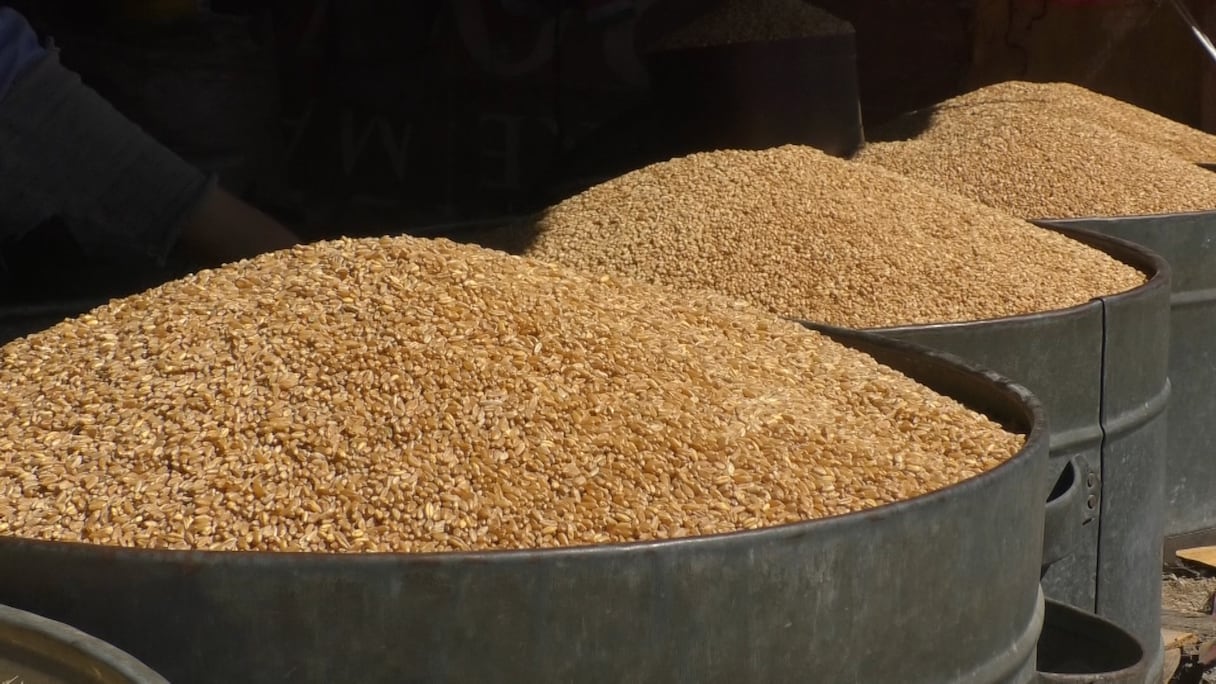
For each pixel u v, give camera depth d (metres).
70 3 3.49
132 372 1.82
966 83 4.38
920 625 1.72
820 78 3.03
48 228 2.21
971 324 2.17
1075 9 4.18
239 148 3.57
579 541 1.72
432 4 4.73
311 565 1.59
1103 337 2.26
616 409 1.80
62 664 1.50
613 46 4.41
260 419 1.77
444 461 1.75
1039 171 2.93
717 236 2.40
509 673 1.63
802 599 1.67
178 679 1.63
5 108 2.12
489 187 4.66
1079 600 2.32
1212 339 2.72
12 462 1.76
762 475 1.78
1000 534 1.77
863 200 2.48
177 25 3.47
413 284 1.88
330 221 4.81
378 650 1.61
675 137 3.10
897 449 1.86
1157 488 2.40
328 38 4.91
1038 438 1.84
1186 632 2.62
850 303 2.31
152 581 1.62
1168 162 3.00
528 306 1.88
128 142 2.16
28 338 1.91
